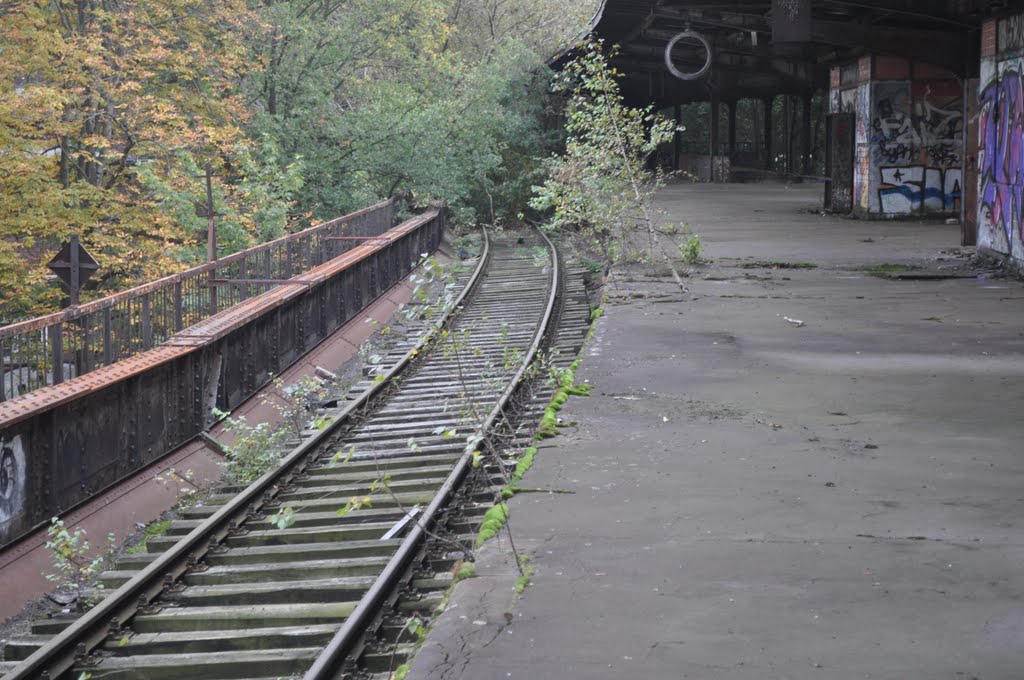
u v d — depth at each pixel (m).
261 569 8.28
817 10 26.58
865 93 31.02
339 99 41.66
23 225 22.77
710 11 32.03
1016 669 4.27
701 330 13.73
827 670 4.31
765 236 26.16
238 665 6.62
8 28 23.50
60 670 6.78
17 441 9.72
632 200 20.94
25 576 9.30
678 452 7.98
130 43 25.78
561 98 45.03
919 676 4.23
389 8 39.47
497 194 42.94
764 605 5.03
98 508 10.94
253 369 15.66
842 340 12.83
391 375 15.30
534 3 67.06
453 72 41.00
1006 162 19.17
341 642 6.02
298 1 37.62
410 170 35.25
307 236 20.31
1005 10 19.14
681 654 4.52
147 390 12.25
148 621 7.52
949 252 22.14
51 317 11.28
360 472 11.28
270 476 10.68
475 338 18.34
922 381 10.39
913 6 22.61
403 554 7.34
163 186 23.16
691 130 78.88
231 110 28.52
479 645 4.73
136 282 24.58
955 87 30.55
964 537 5.91
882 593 5.12
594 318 16.67
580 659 4.53
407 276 28.31
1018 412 9.02
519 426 11.25
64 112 24.91
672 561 5.68
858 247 23.30
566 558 5.80
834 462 7.58
